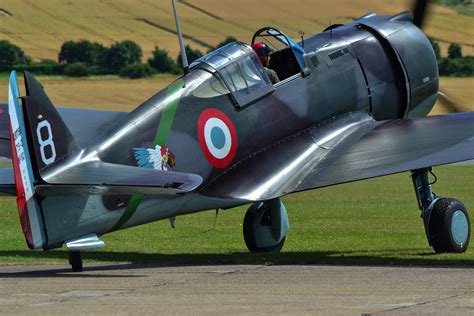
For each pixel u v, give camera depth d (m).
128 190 43.12
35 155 45.00
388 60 63.50
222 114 53.62
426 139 54.28
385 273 46.75
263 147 55.53
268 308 37.03
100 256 57.41
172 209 50.94
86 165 46.66
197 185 43.59
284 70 59.03
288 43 59.00
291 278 45.50
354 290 41.38
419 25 67.75
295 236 67.44
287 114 56.94
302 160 55.19
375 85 62.47
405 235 67.12
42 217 45.28
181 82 53.09
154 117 50.75
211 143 52.66
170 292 41.38
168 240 66.31
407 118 62.25
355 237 66.44
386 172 51.53
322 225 73.81
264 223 58.88
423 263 50.59
